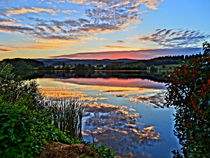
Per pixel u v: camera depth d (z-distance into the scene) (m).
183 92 4.12
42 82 28.08
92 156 4.37
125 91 20.22
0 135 3.50
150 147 6.53
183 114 4.09
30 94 7.98
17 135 3.73
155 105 13.09
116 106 12.75
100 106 12.70
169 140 7.12
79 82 30.22
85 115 10.52
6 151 3.44
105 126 8.76
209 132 2.52
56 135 5.29
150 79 38.16
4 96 6.79
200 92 2.91
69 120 7.34
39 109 7.38
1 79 7.39
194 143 2.85
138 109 11.91
